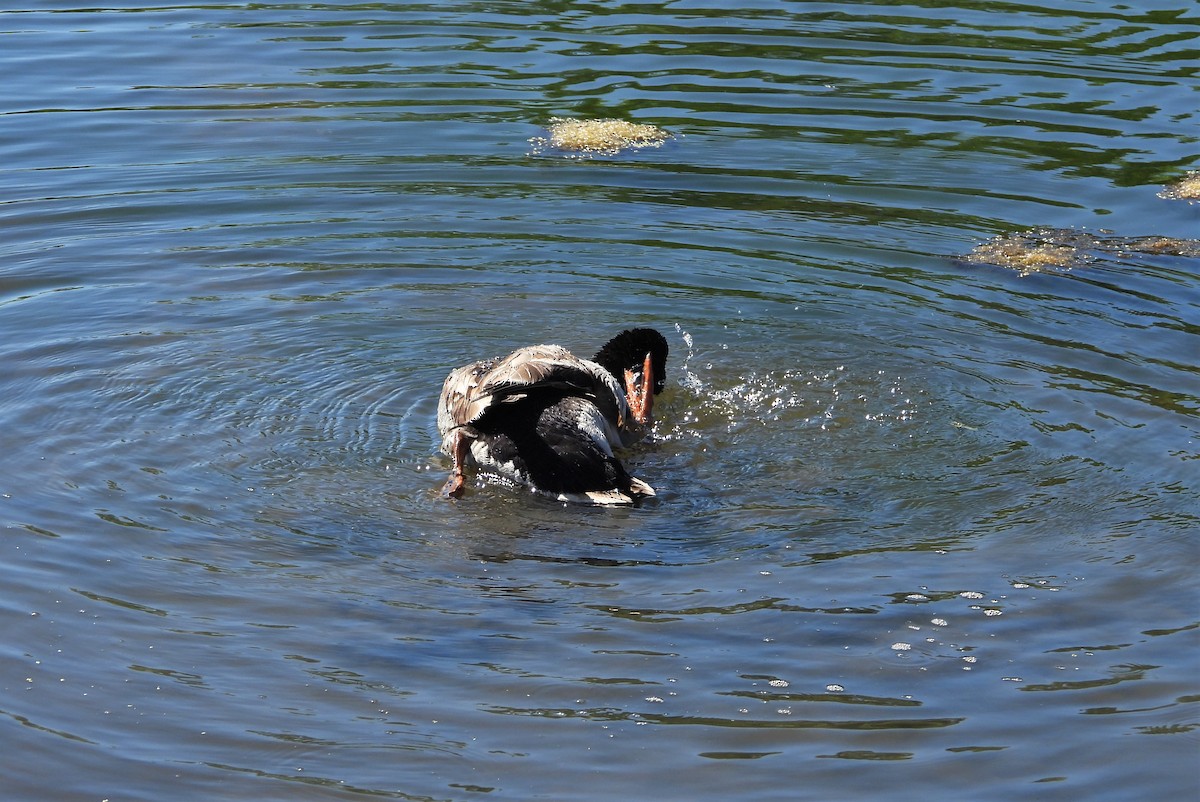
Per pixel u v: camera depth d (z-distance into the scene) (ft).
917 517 26.00
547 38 56.59
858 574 24.03
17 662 21.43
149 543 24.88
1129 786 18.92
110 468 27.50
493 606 23.09
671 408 30.71
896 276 37.37
